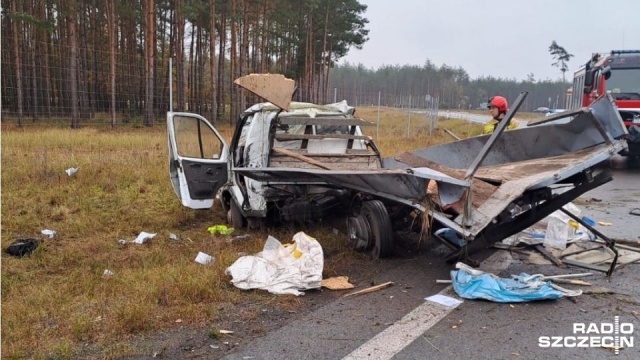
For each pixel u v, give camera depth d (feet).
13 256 18.21
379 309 13.88
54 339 11.87
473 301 14.35
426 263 18.04
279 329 12.64
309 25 130.00
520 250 19.04
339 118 22.48
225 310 13.76
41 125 81.15
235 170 20.36
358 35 141.79
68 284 15.28
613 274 16.44
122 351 11.32
